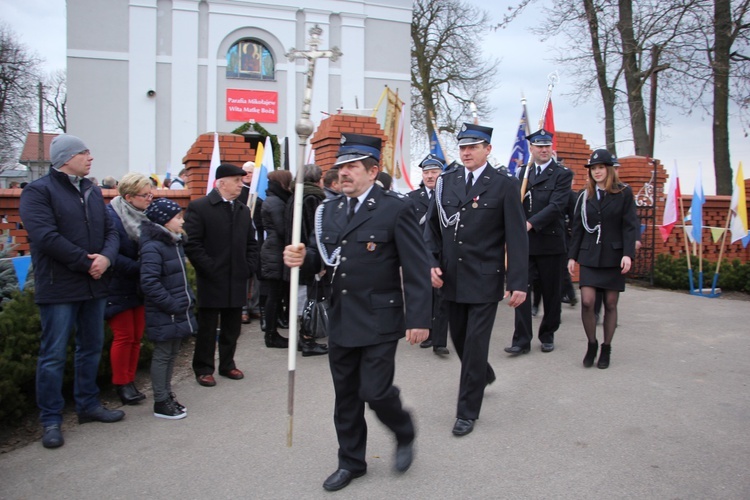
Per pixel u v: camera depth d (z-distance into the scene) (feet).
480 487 11.43
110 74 70.74
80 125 70.03
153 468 12.46
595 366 18.86
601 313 26.12
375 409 11.34
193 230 17.01
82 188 14.10
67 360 15.88
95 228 14.06
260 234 25.05
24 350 15.28
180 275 15.21
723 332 23.22
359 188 11.51
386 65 80.28
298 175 11.55
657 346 21.24
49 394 13.62
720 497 10.95
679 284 32.99
